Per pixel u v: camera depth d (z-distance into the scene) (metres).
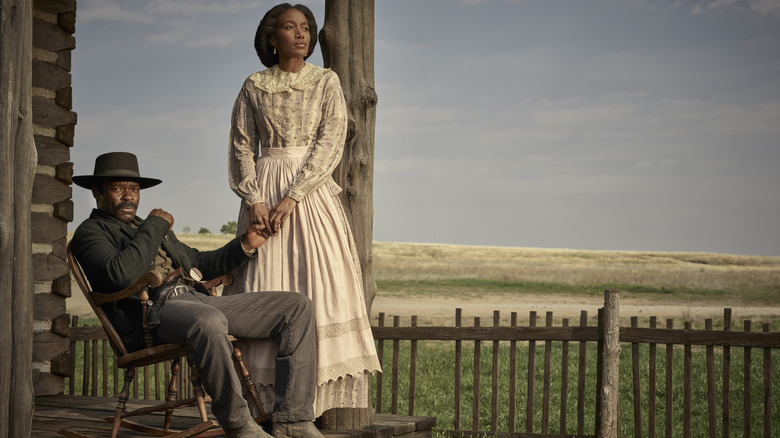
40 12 5.52
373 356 3.84
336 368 3.69
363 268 4.15
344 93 4.12
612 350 5.40
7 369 2.88
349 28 4.14
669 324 5.48
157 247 3.68
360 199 4.14
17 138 2.92
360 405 3.87
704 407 8.65
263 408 3.62
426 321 19.59
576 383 9.74
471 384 9.61
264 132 3.86
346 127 3.90
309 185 3.71
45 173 5.52
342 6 4.14
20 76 2.92
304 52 3.87
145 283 3.44
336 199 3.90
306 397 3.46
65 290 5.53
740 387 9.52
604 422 5.38
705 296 33.69
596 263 58.66
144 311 3.49
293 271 3.76
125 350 3.54
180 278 3.74
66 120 5.66
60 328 5.48
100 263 3.56
